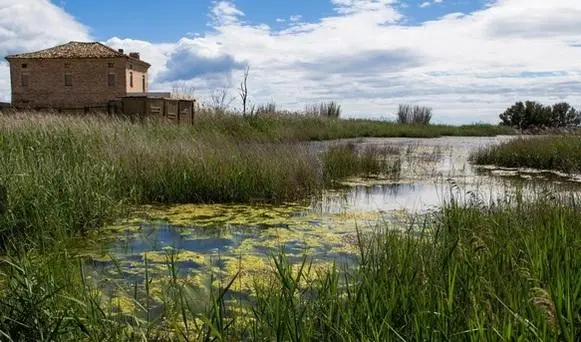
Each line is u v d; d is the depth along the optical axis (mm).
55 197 6676
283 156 11469
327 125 30672
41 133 10453
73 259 5152
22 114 14578
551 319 2492
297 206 9211
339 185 11984
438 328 2832
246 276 4930
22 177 6707
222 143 12961
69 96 27688
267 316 3348
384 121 43719
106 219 7480
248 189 9602
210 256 5539
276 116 27734
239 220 7863
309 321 3172
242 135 19641
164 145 11250
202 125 19938
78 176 7602
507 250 4148
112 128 12945
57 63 27562
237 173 9805
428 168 15578
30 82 27797
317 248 6160
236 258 5664
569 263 3566
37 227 6012
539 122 45375
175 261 5496
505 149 17750
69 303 3488
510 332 2539
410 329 2984
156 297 4293
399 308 3170
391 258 4188
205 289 4477
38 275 3650
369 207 9133
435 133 39344
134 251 5965
